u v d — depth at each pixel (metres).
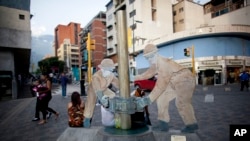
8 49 16.77
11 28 16.61
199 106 9.69
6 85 16.16
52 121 7.27
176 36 30.91
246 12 33.12
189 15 44.41
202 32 28.67
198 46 29.52
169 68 3.48
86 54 12.84
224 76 28.17
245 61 29.39
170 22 44.53
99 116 7.93
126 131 1.59
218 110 8.45
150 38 41.38
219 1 38.91
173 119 7.02
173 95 3.78
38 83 7.28
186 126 3.72
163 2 43.97
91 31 58.56
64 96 15.15
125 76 1.65
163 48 34.03
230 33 28.27
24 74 46.38
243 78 16.80
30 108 10.66
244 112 7.85
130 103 1.65
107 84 2.94
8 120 7.75
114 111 1.68
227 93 15.34
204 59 29.06
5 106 11.95
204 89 19.97
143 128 1.68
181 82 3.67
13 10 16.84
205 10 43.84
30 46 17.33
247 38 30.48
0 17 16.19
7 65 16.58
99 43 56.25
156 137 3.72
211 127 5.79
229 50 28.81
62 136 4.19
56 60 68.81
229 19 36.44
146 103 1.72
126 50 1.66
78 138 4.04
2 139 5.36
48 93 7.20
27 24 17.41
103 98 1.73
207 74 29.31
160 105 3.88
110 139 1.48
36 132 5.89
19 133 5.86
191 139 3.54
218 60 28.47
